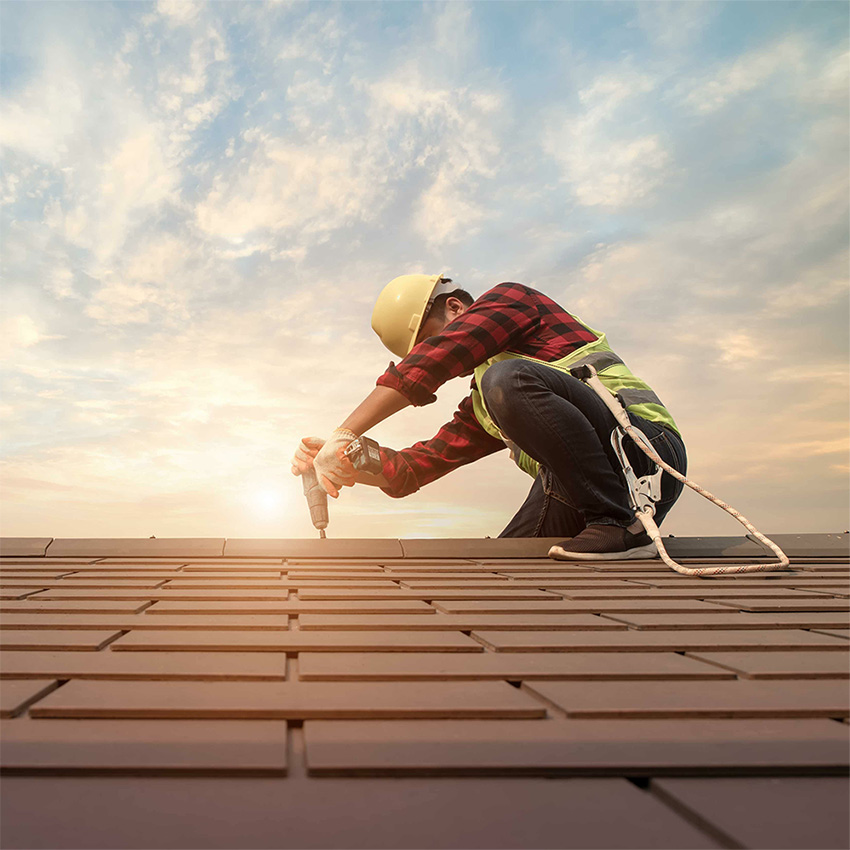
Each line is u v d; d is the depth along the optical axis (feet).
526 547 9.89
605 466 9.43
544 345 10.83
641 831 1.90
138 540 9.46
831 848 1.80
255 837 1.81
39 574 7.27
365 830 1.86
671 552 10.17
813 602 5.80
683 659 3.76
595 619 4.88
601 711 2.78
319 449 10.91
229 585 6.41
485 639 4.22
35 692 2.91
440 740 2.48
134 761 2.23
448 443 12.56
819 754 2.40
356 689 3.05
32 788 2.08
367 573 7.73
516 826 1.91
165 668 3.31
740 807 2.04
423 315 12.51
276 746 2.39
